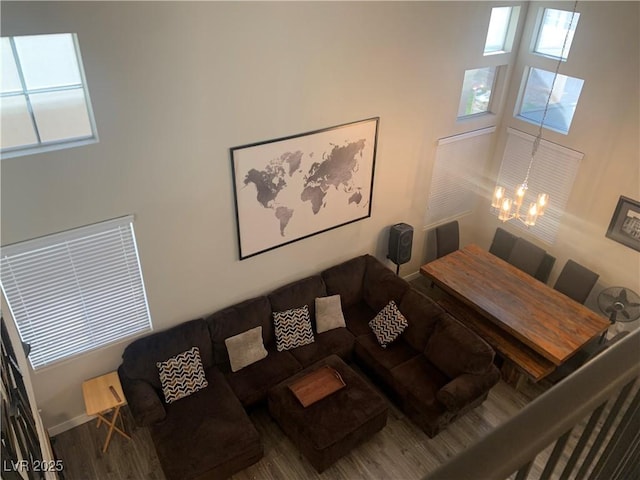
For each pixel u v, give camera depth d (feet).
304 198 18.52
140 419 15.49
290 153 17.22
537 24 20.49
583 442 3.66
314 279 20.07
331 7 15.60
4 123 12.49
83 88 12.90
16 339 12.42
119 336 16.76
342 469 16.31
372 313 21.03
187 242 16.53
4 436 6.38
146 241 15.64
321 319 19.81
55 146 13.03
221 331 17.99
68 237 14.05
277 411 16.79
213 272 17.74
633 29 17.60
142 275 16.12
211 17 13.60
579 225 21.54
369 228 21.59
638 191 19.17
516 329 18.83
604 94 19.11
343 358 19.65
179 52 13.53
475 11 19.11
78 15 11.78
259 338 18.45
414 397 17.22
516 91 22.07
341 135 18.17
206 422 15.93
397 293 20.06
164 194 15.26
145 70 13.24
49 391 16.25
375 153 19.54
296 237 19.17
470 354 17.10
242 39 14.39
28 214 13.25
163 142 14.46
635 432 4.04
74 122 13.29
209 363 17.98
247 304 18.62
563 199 21.77
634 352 3.25
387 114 19.11
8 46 11.82
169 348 16.97
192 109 14.51
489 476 2.50
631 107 18.45
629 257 20.22
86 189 13.83
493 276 21.57
